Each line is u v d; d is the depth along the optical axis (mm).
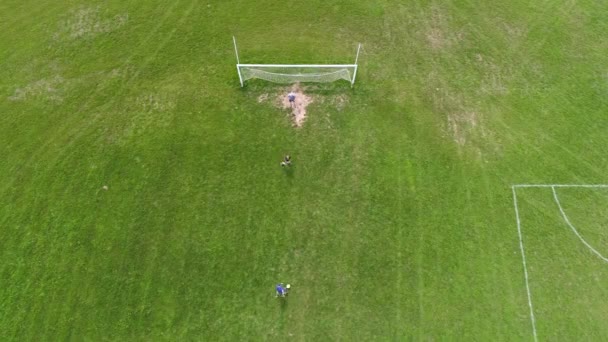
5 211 19141
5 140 20781
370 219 18672
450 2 24094
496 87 21547
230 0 24531
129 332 16969
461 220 18547
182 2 24516
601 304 17094
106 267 18031
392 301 17234
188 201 19234
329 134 20547
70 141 20734
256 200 19203
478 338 16578
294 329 16922
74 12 24359
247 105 21406
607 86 21391
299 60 22609
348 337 16750
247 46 23156
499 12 23703
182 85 22094
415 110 21047
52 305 17391
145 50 23125
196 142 20547
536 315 16906
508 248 18016
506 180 19297
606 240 18141
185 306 17344
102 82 22250
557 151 19875
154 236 18578
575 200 18875
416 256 17953
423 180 19359
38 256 18266
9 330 16984
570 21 23266
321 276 17719
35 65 22844
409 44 22906
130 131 20922
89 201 19312
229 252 18219
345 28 23562
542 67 22000
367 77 21953
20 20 24141
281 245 18297
